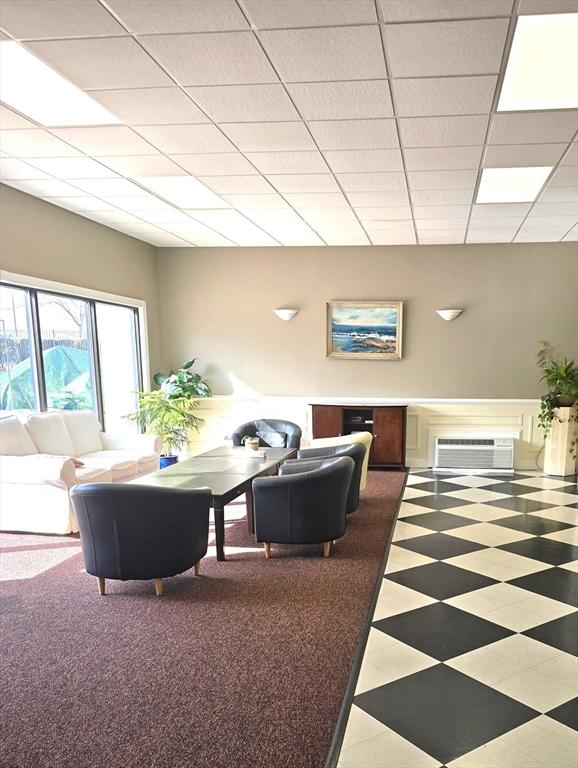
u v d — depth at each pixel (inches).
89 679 89.0
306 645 99.4
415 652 97.0
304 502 139.0
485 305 258.4
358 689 86.0
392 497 204.2
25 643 100.8
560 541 154.8
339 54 95.6
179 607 115.1
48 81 109.0
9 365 184.7
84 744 74.0
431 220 213.5
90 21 86.9
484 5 81.4
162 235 247.0
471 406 257.0
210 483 147.0
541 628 105.7
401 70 100.6
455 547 150.4
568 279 252.1
